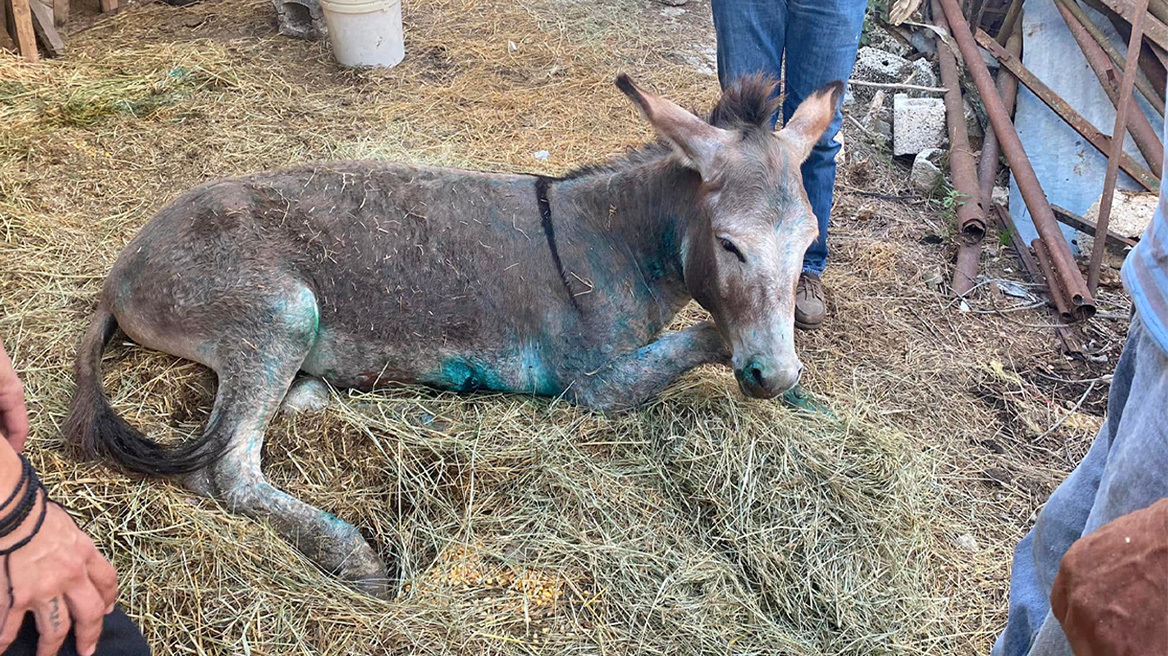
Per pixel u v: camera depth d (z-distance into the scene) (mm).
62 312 3129
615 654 2412
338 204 2947
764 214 2623
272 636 2287
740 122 2814
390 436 2850
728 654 2463
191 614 2283
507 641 2385
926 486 3168
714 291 2766
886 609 2686
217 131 4590
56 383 2816
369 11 5262
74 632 1320
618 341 3070
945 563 2896
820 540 2799
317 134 4684
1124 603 1086
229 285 2729
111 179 4074
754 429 3012
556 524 2713
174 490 2551
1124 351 1676
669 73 5906
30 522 1199
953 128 5398
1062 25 5840
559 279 3025
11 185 3836
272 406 2742
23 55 5078
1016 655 1912
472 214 3033
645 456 2951
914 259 4617
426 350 2996
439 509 2742
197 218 2822
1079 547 1178
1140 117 5074
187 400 2867
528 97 5383
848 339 3959
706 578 2639
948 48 6172
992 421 3637
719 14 3621
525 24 6328
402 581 2551
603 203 3080
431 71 5590
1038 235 4848
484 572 2566
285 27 5781
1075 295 4195
